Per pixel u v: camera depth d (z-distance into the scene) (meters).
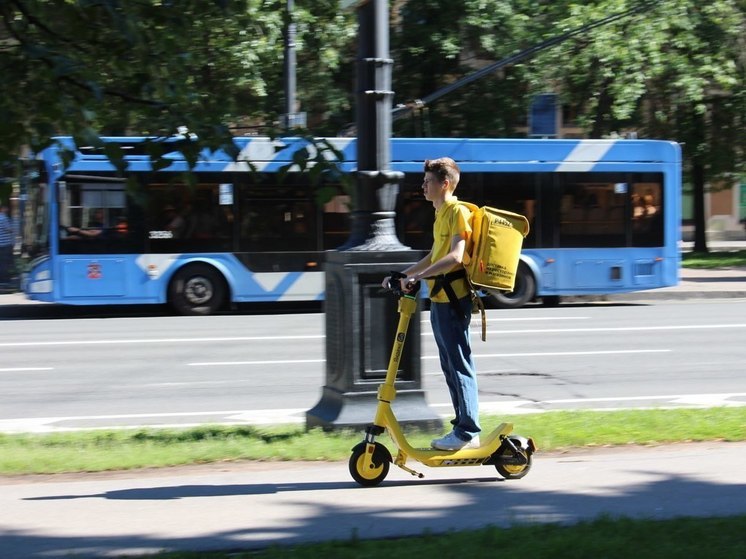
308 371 15.43
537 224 25.80
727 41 37.84
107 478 8.24
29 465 8.44
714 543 5.85
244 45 25.23
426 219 25.17
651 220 26.33
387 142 9.65
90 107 7.85
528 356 16.80
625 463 8.54
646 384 14.02
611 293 26.19
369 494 7.54
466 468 8.38
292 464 8.68
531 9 34.22
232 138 8.38
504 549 5.78
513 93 34.66
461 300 7.73
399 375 9.52
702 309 25.62
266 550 6.00
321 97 33.28
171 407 12.51
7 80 7.45
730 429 9.80
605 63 33.91
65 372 15.45
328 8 12.89
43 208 23.50
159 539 6.38
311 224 24.61
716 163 43.78
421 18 33.66
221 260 24.28
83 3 7.47
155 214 23.92
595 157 26.02
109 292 23.80
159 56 8.16
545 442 9.17
